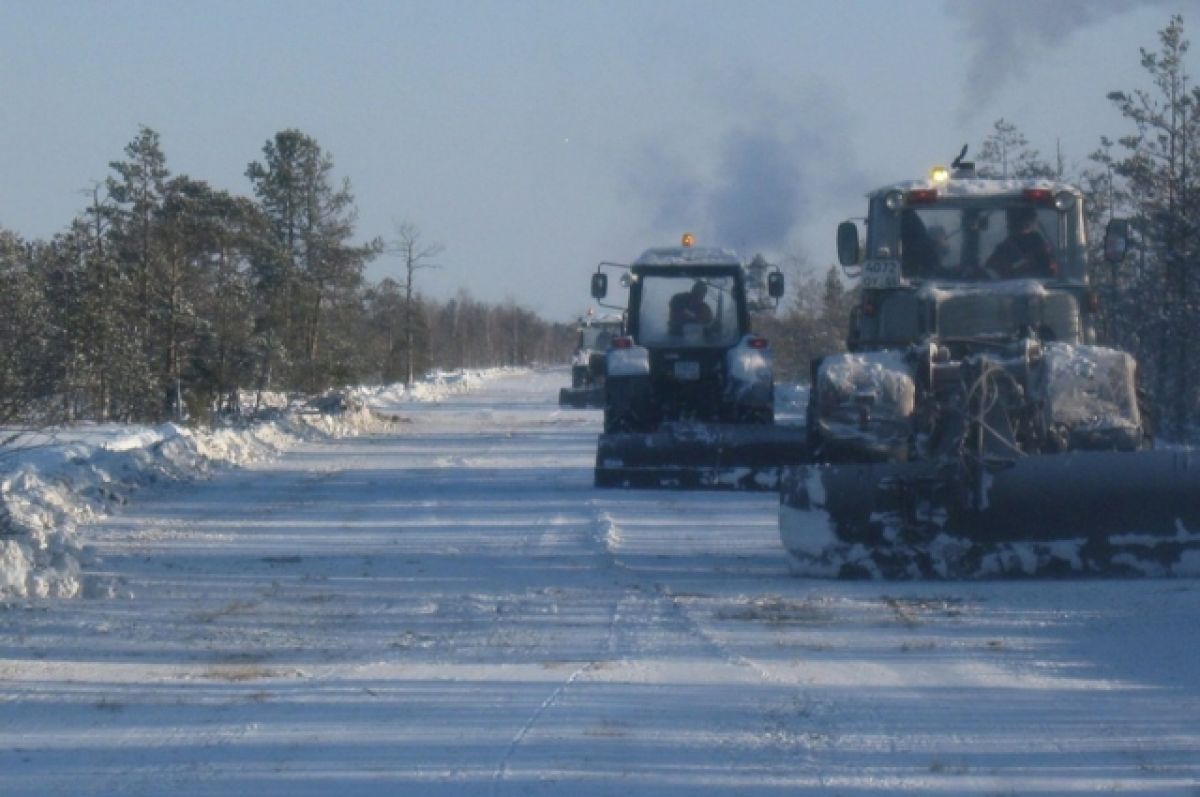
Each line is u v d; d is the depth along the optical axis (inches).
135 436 2719.0
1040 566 1348.4
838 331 5531.5
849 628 1164.5
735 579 1402.6
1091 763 799.1
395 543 1669.5
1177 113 3732.8
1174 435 3454.7
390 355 7613.2
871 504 1380.4
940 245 1815.9
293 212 6107.3
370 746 837.8
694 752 822.5
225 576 1440.7
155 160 4355.3
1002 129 4776.1
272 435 3294.8
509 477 2466.8
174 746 842.2
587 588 1359.5
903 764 799.7
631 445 2192.4
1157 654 1059.3
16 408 1587.1
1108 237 1838.1
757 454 2162.9
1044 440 1464.1
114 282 3159.5
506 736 855.7
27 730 877.8
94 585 1341.0
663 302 2534.5
